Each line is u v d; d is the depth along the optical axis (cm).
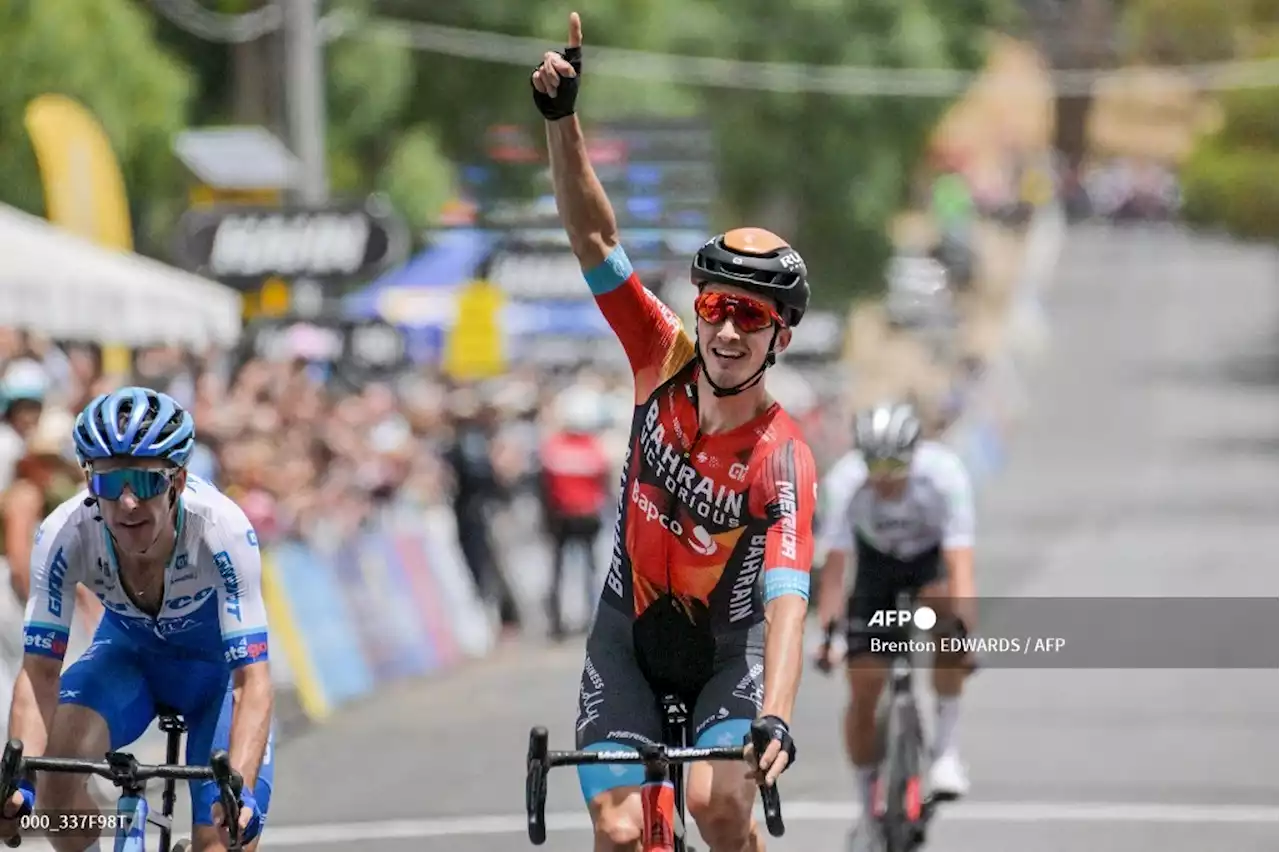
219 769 1130
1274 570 4697
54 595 1315
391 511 3838
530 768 1155
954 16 9662
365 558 3494
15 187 5288
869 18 9125
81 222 3988
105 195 4034
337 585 3319
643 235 5675
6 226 3528
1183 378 11500
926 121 9388
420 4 7575
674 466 1304
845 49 9019
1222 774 2427
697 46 8294
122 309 3638
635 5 7812
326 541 3344
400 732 2894
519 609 4216
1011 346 11894
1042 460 8231
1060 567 4759
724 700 1316
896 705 1886
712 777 1290
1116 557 5016
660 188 5688
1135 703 2962
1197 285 16488
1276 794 2305
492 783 2462
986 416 8275
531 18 7569
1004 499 6794
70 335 3506
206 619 1362
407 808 2309
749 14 8912
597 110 7531
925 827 1909
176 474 1241
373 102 7050
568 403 4131
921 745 1905
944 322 11212
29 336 2973
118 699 1370
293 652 3041
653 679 1358
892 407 1942
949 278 13525
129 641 1383
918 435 1928
